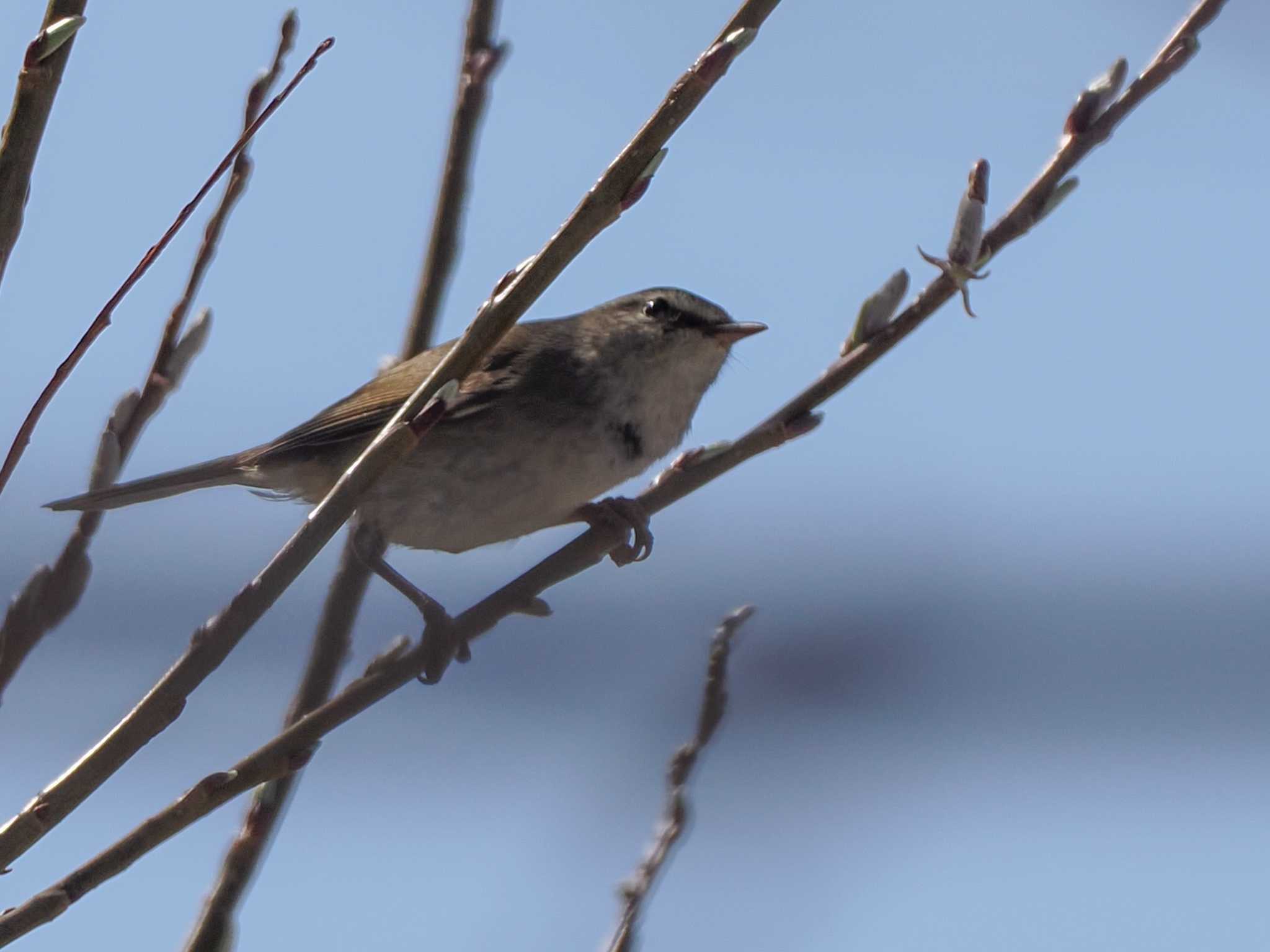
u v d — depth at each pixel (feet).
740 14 17.57
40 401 16.88
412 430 17.25
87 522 20.71
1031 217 21.99
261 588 16.84
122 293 17.08
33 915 16.28
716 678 21.29
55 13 17.89
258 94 21.79
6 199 17.33
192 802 17.46
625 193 17.25
